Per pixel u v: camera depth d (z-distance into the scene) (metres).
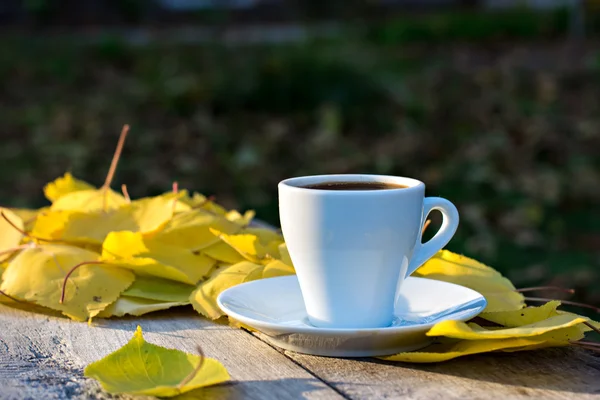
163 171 4.18
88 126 4.96
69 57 7.40
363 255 0.83
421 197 0.86
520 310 0.89
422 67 7.32
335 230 0.82
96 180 4.07
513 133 4.89
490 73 6.82
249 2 11.91
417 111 5.42
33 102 5.89
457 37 9.95
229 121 5.24
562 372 0.78
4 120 5.25
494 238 3.27
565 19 10.31
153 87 5.88
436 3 13.51
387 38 9.60
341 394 0.73
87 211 1.17
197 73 6.05
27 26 10.30
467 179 4.05
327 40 8.31
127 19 11.10
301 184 0.90
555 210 3.74
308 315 0.89
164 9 11.47
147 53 7.37
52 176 4.11
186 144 4.66
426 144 4.66
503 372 0.78
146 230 1.10
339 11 12.27
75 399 0.74
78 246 1.15
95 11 10.87
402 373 0.78
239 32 9.91
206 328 0.94
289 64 5.82
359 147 4.72
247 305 0.91
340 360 0.81
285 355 0.84
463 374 0.77
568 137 4.82
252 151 4.36
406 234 0.84
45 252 1.05
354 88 5.66
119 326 0.96
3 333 0.93
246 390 0.74
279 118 5.34
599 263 3.01
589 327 0.84
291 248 0.86
